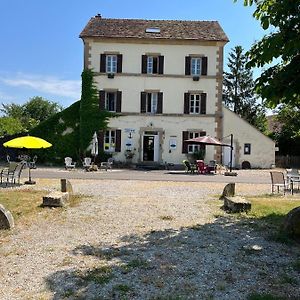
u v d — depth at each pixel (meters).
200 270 6.10
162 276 5.82
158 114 32.66
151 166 31.14
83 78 32.56
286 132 39.19
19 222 9.22
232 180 21.80
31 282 5.55
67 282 5.55
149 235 8.27
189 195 14.67
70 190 14.05
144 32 33.25
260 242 7.75
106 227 8.96
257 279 5.75
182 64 32.78
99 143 32.47
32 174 22.86
